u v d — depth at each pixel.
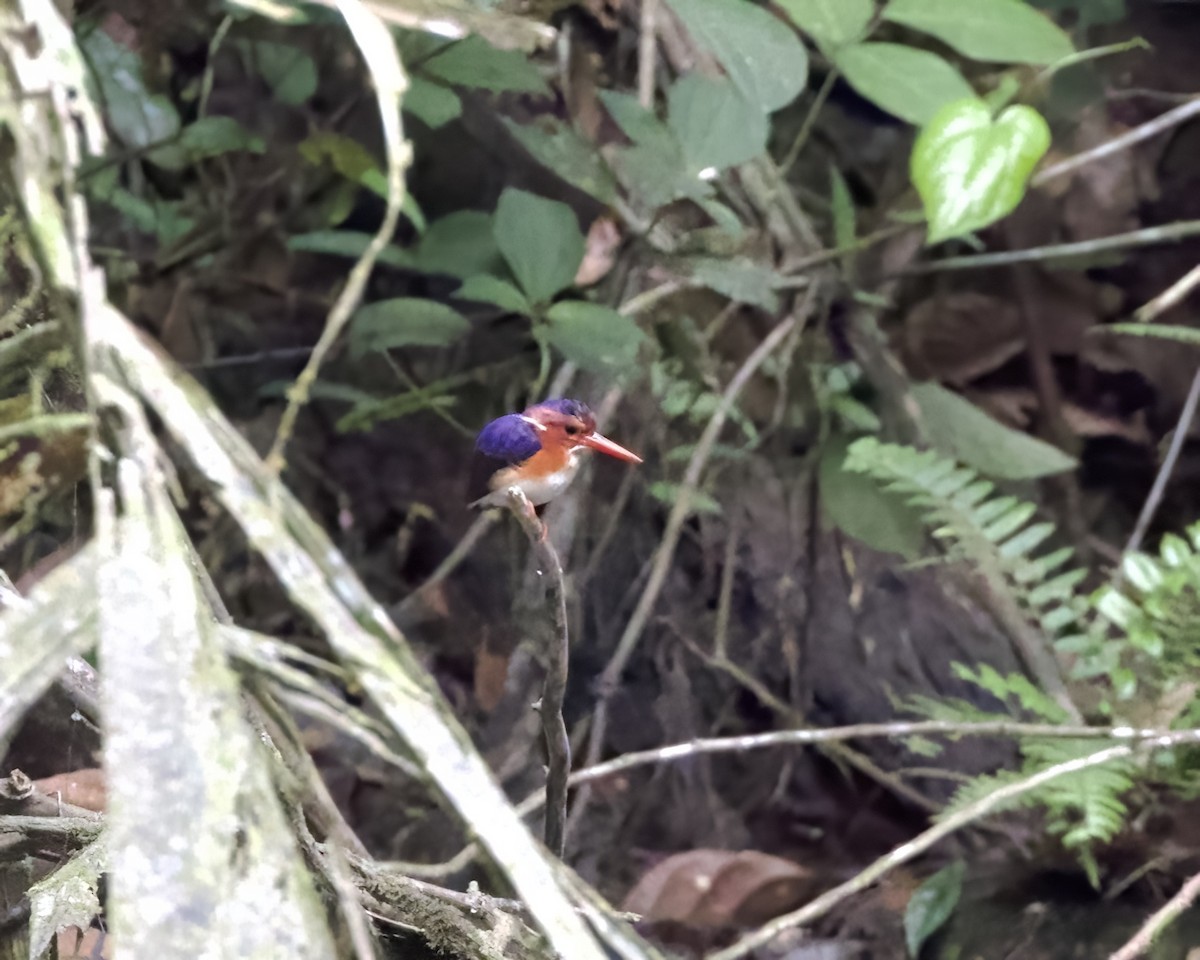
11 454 1.25
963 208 1.66
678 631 1.90
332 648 0.96
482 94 1.91
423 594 1.89
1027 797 1.65
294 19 1.76
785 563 1.93
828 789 1.89
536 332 1.78
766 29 1.71
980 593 1.84
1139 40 1.90
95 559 0.95
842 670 1.91
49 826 1.37
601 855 1.80
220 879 0.85
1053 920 1.70
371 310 1.87
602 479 1.88
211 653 0.95
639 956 1.08
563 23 1.89
